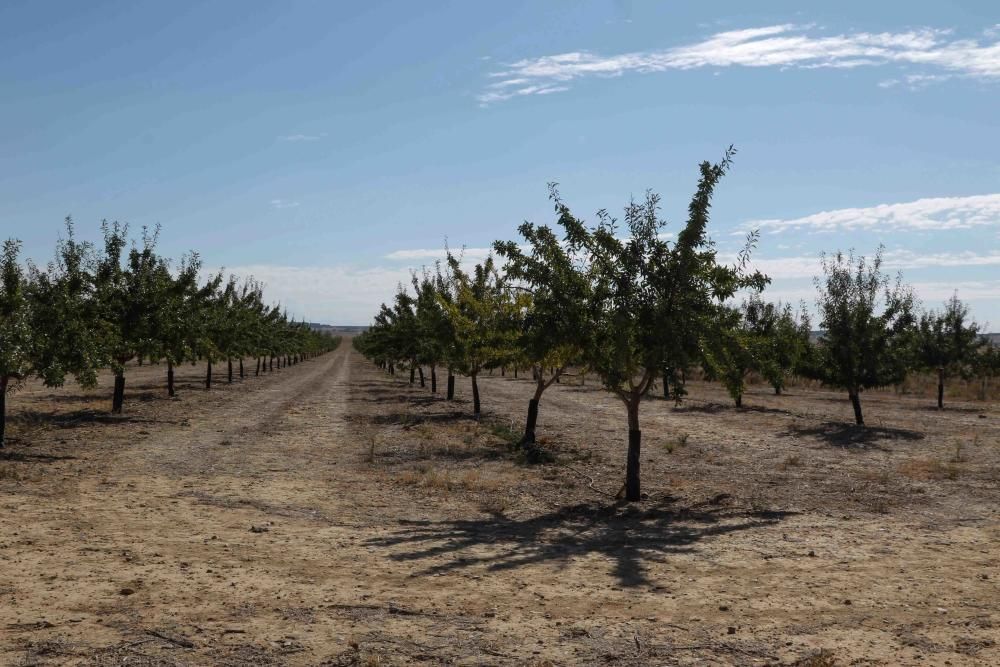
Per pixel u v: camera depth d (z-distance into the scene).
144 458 18.03
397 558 9.89
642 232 14.12
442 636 7.04
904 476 17.17
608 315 14.09
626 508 13.75
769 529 12.05
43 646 6.58
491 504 13.87
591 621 7.54
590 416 30.97
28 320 18.73
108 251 27.05
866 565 9.83
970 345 36.38
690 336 13.66
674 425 27.86
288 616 7.50
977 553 10.48
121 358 27.48
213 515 12.23
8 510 12.01
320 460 18.48
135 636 6.88
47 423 24.11
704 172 13.95
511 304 22.97
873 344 27.75
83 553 9.65
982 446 22.11
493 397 40.72
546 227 14.90
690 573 9.41
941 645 6.96
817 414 32.41
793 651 6.79
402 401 37.09
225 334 43.44
